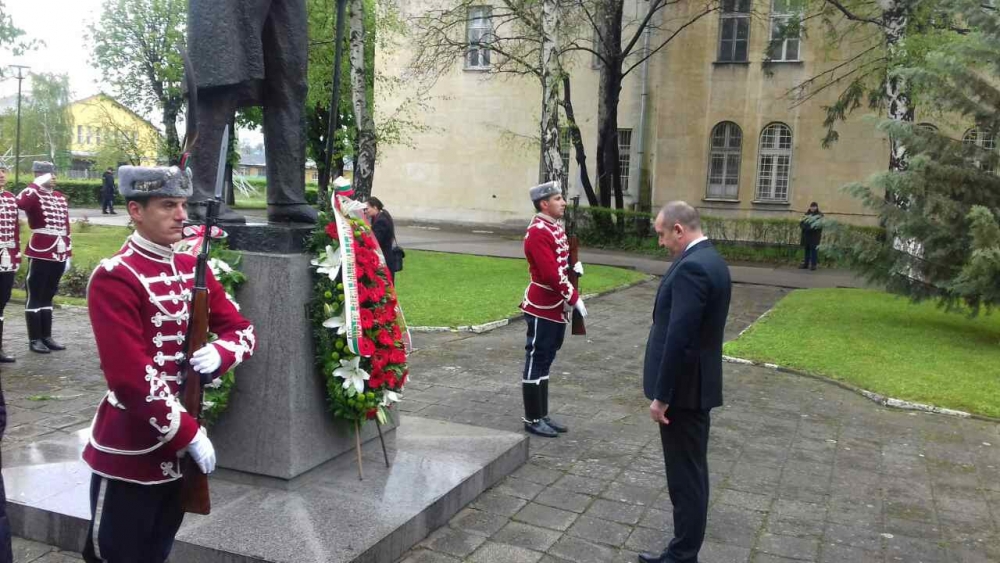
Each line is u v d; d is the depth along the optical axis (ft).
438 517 13.78
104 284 8.43
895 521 15.07
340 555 11.36
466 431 17.85
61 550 12.53
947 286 34.12
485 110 92.48
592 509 15.02
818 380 26.50
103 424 9.07
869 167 74.54
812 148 76.02
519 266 56.18
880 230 59.62
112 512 8.94
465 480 14.74
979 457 18.99
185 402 8.90
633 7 82.38
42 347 26.66
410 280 47.42
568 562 12.82
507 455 16.60
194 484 8.85
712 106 78.64
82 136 168.35
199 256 9.03
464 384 24.44
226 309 9.82
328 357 14.23
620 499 15.57
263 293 13.87
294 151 15.38
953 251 34.55
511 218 93.04
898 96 54.03
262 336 13.85
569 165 88.99
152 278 8.79
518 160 91.86
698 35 78.13
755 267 67.51
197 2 14.34
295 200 15.29
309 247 14.39
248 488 13.83
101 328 8.30
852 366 27.78
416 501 13.51
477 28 85.46
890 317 39.45
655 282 54.34
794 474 17.53
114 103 86.58
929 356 29.84
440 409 21.68
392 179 98.02
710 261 12.01
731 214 79.15
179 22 80.84
